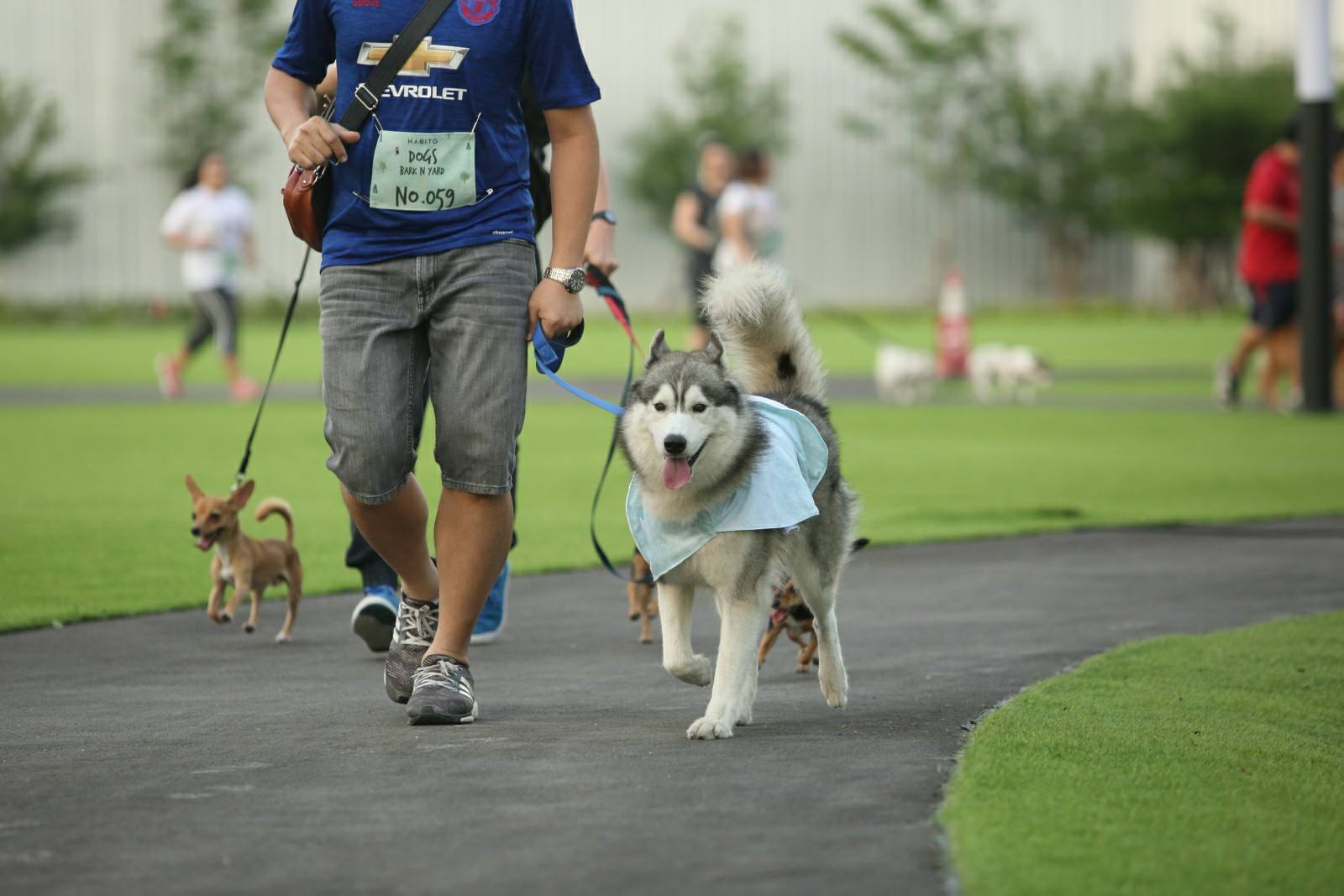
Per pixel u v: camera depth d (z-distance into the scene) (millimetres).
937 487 16953
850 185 75062
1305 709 7586
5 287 63750
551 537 13789
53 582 11359
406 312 7246
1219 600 10797
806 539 7867
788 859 5137
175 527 13914
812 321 62844
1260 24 75375
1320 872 5012
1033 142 74000
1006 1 76250
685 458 7109
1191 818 5570
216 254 27078
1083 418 24797
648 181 71750
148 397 28031
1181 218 70000
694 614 10711
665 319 61406
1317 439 21344
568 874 5016
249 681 8461
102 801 5953
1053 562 12469
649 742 6902
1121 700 7652
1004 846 5199
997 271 76312
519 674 8688
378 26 7188
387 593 9133
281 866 5141
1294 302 25125
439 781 6195
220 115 65812
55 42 64938
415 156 7129
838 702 7785
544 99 7500
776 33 75250
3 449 19781
